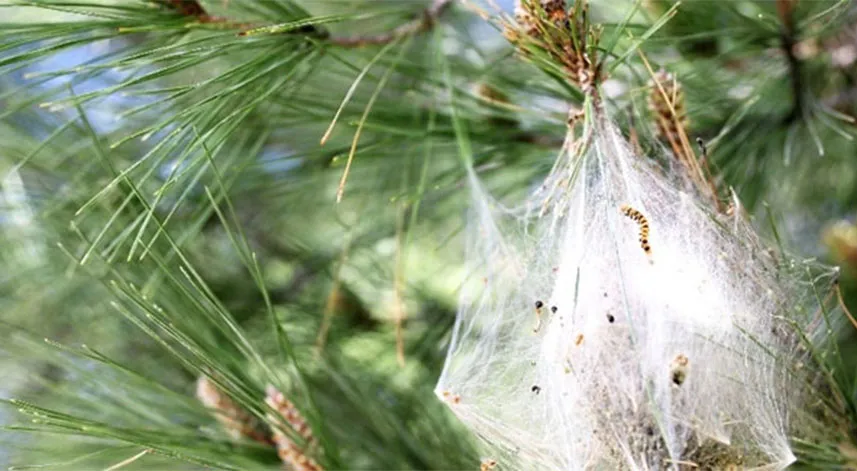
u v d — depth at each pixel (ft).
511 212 4.10
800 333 3.61
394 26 4.25
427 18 4.13
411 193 4.35
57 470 4.05
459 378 3.78
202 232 4.61
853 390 3.80
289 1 3.91
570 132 3.70
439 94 4.15
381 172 4.42
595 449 3.57
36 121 4.36
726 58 4.22
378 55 3.88
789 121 4.24
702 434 3.52
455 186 4.38
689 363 3.51
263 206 4.71
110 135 4.24
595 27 3.72
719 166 4.15
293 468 3.97
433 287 4.74
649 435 3.52
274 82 3.84
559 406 3.59
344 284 4.64
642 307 3.54
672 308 3.54
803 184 4.65
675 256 3.59
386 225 4.63
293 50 3.86
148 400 4.08
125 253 4.14
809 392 3.68
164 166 4.12
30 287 4.45
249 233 4.72
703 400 3.52
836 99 4.41
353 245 4.63
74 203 4.33
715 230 3.65
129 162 4.25
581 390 3.56
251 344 4.07
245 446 4.00
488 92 4.17
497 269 3.97
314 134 4.36
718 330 3.54
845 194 4.71
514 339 3.76
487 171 4.22
